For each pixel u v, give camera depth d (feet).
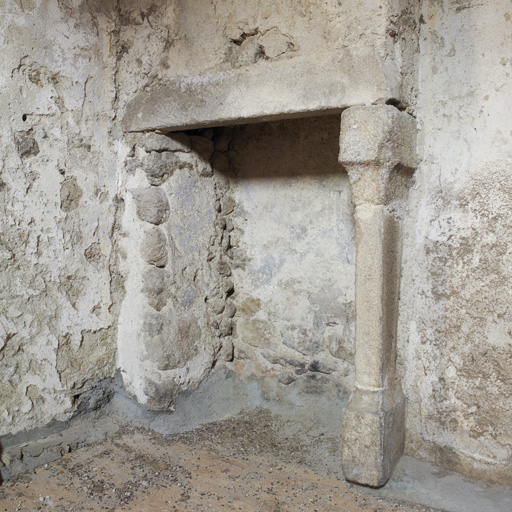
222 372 9.55
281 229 9.11
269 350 9.37
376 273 6.68
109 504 6.66
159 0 7.99
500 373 6.73
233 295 9.77
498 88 6.55
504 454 6.77
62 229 8.00
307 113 6.94
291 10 6.84
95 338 8.59
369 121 6.35
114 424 8.66
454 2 6.79
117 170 8.63
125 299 8.80
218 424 8.90
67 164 8.00
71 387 8.27
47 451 7.65
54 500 6.73
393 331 7.18
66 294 8.12
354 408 6.94
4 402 7.47
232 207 9.62
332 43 6.59
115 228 8.70
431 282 7.16
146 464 7.61
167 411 8.65
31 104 7.53
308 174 8.76
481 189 6.73
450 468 7.18
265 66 7.07
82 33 8.08
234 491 6.97
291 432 8.57
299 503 6.71
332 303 8.62
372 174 6.51
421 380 7.33
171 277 8.65
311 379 8.94
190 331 8.96
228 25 7.36
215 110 7.52
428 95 7.04
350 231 8.36
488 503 6.55
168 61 7.97
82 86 8.11
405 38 6.67
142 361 8.63
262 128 9.17
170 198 8.59
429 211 7.12
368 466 6.86
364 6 6.33
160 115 8.09
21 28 7.35
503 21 6.47
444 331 7.11
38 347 7.81
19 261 7.52
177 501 6.73
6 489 6.95
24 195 7.51
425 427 7.35
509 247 6.57
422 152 7.11
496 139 6.60
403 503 6.70
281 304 9.19
